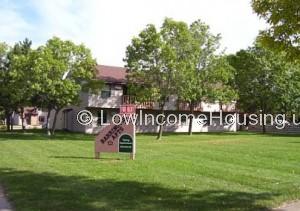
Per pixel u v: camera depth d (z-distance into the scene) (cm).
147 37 3716
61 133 4288
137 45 3728
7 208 868
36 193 1005
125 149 1850
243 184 1188
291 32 848
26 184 1124
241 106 5438
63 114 5250
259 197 996
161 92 3812
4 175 1282
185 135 4356
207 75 4347
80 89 3756
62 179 1213
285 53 902
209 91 4441
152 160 1767
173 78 3744
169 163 1659
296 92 5097
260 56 5059
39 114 6731
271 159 1888
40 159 1753
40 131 4681
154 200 945
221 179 1272
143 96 3744
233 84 5262
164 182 1185
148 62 3738
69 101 3716
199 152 2211
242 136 4175
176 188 1095
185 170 1454
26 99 3816
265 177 1321
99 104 4603
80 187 1088
